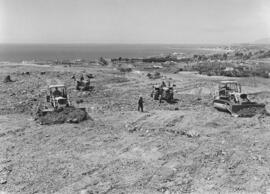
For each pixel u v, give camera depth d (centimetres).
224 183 1074
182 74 5322
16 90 2831
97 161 1267
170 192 1016
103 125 1816
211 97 2838
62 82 3412
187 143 1484
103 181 1091
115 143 1495
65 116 1884
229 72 5162
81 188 1040
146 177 1119
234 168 1197
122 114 2098
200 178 1115
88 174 1148
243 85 3825
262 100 2733
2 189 1031
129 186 1055
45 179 1105
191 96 2902
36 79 3559
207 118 1967
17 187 1045
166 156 1315
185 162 1251
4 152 1360
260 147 1430
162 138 1572
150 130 1728
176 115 2034
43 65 5750
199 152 1358
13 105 2253
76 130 1705
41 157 1309
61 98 2022
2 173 1148
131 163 1246
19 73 3928
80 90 2994
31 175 1134
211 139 1548
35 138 1560
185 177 1121
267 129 1727
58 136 1597
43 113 1906
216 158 1295
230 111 2061
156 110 2253
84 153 1358
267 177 1114
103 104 2436
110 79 3866
